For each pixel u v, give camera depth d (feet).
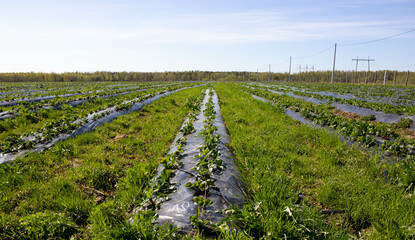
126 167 20.92
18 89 98.53
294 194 15.51
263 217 11.63
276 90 110.63
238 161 21.67
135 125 35.45
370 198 14.75
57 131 29.40
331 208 14.89
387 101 64.80
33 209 14.30
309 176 19.04
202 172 16.29
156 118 42.04
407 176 15.92
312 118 41.39
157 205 13.50
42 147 24.56
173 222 11.80
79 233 12.35
